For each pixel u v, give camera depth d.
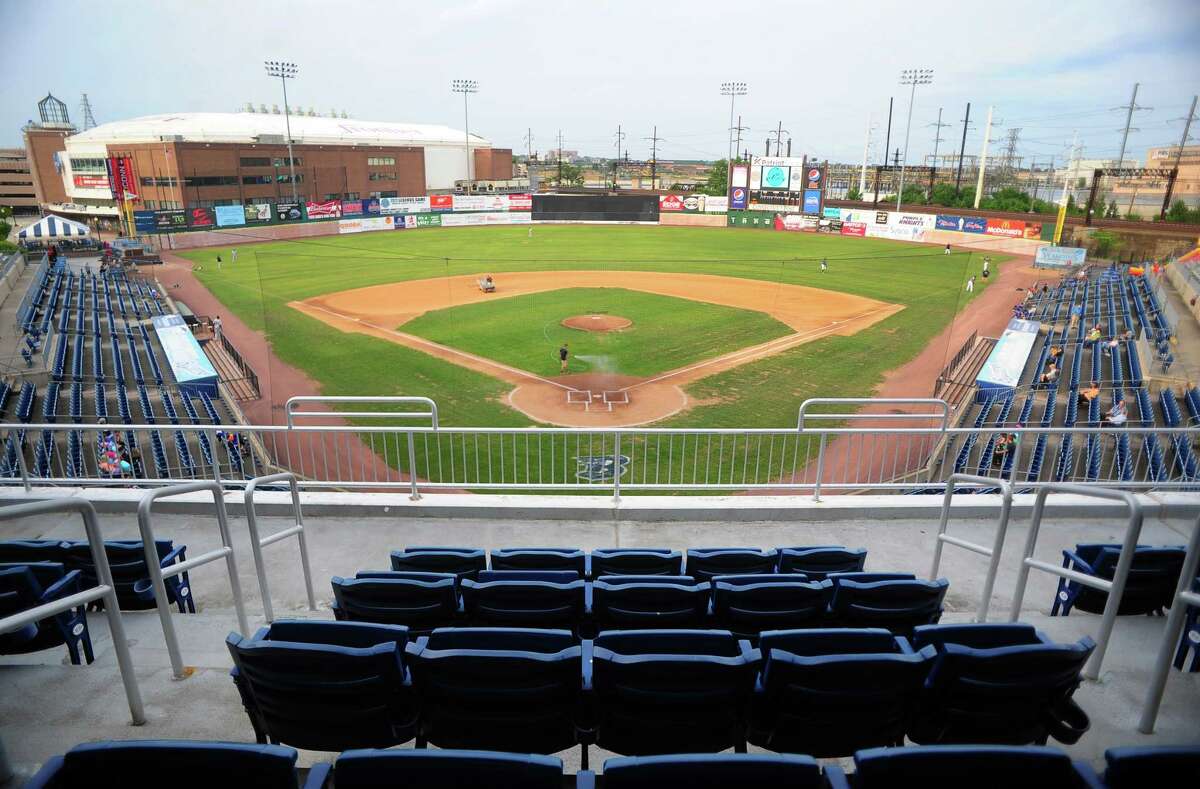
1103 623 4.57
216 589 6.87
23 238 55.62
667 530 8.30
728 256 58.56
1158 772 2.69
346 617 5.04
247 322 37.38
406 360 29.84
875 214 70.19
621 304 41.31
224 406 24.12
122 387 23.86
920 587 4.89
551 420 22.75
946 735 3.79
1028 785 2.69
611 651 3.70
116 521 8.31
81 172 87.56
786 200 76.25
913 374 28.31
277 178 82.44
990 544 7.80
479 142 132.12
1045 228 59.06
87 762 2.63
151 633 5.62
